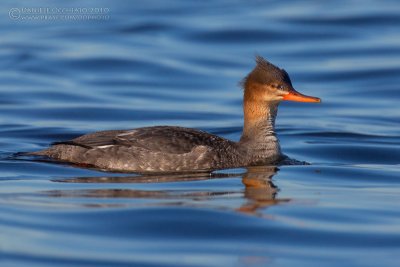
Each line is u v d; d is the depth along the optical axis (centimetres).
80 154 1620
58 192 1431
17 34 3159
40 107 2298
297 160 1739
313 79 2667
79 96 2447
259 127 1681
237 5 3591
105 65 2772
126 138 1609
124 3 3631
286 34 3120
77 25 3297
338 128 2117
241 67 2783
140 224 1272
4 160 1644
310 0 3641
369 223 1299
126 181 1509
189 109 2328
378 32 3127
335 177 1602
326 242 1218
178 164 1588
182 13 3462
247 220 1295
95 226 1262
